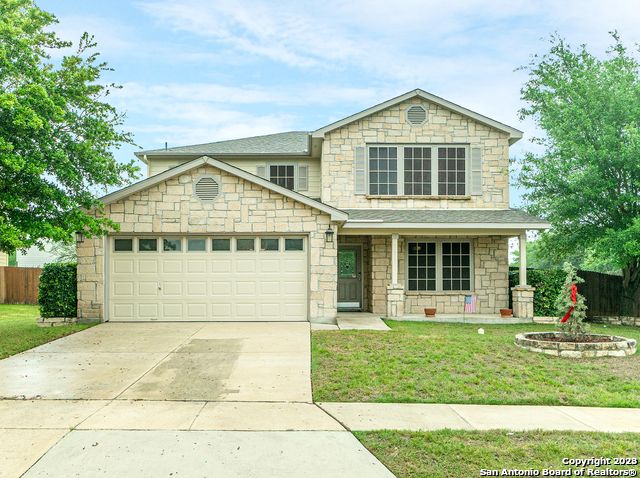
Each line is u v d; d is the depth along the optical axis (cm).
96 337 956
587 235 1460
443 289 1422
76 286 1150
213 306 1155
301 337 961
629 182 1389
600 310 1571
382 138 1424
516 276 1394
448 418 525
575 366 760
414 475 390
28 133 858
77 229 948
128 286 1148
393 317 1302
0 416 518
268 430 482
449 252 1429
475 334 1052
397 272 1362
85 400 576
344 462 412
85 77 948
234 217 1138
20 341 917
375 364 755
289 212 1147
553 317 1312
